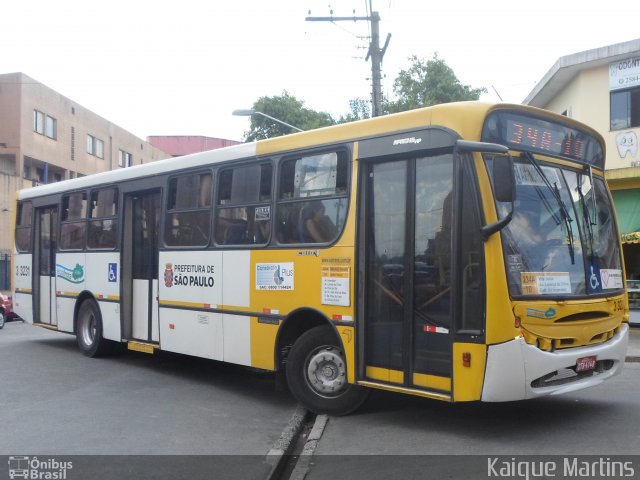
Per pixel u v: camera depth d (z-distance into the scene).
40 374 10.05
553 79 18.56
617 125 16.98
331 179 7.14
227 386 9.13
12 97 34.72
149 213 10.21
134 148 51.97
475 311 5.84
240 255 8.12
